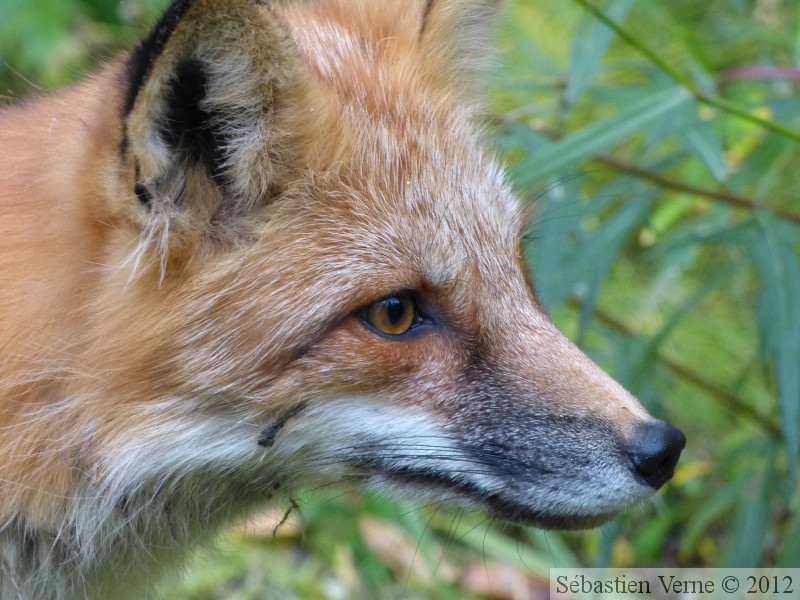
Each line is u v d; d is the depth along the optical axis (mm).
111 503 6398
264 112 6012
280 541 11398
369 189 6496
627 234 9375
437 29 7547
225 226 6133
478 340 6598
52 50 12008
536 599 11055
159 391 6180
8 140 6875
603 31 9086
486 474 6480
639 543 11406
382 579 11078
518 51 13414
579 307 11125
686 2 13531
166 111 5723
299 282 6211
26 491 6359
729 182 9859
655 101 8539
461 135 7188
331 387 6281
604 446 6363
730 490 10328
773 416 10422
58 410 6242
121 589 7426
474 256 6754
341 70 6859
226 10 5555
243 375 6191
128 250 5953
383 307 6434
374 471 6562
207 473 6574
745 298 13016
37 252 6285
